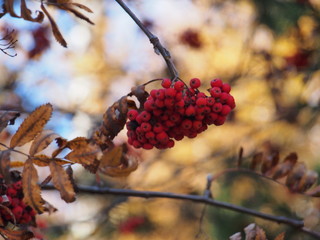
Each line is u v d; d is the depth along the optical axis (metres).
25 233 0.73
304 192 0.93
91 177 1.58
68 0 0.77
